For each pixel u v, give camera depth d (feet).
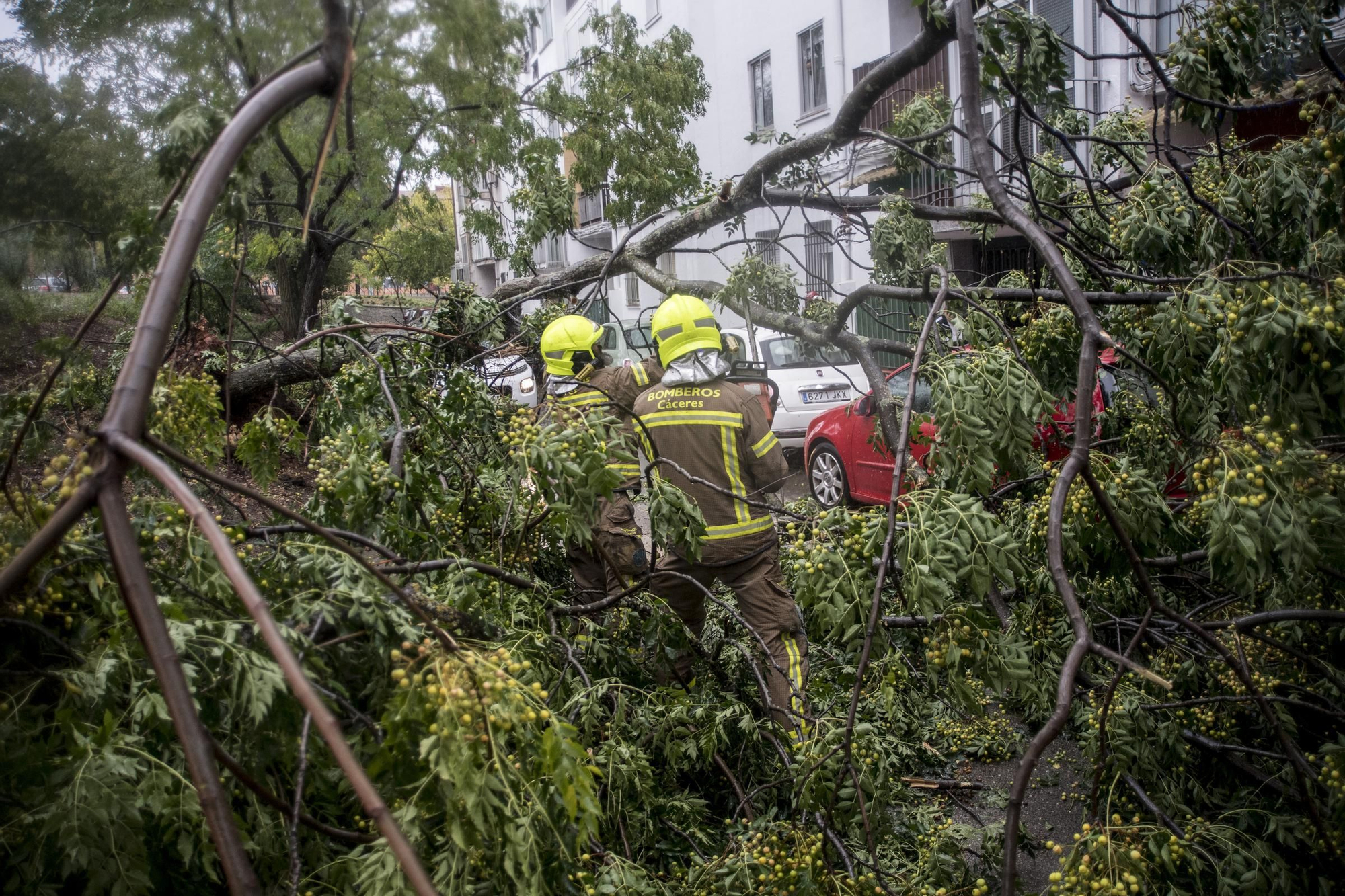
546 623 10.90
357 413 13.96
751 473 13.20
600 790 9.18
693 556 10.94
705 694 11.93
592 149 39.86
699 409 12.85
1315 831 8.84
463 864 5.68
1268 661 11.30
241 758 5.98
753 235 55.01
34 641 6.32
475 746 5.22
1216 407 9.43
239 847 3.35
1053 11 32.94
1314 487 7.58
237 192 5.99
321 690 5.79
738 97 59.11
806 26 51.31
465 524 12.19
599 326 17.06
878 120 43.86
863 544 8.07
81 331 6.00
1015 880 5.24
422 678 5.38
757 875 8.32
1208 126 11.65
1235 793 10.99
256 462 12.00
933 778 13.14
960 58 9.04
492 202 26.73
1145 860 7.99
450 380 14.16
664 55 43.29
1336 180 9.77
